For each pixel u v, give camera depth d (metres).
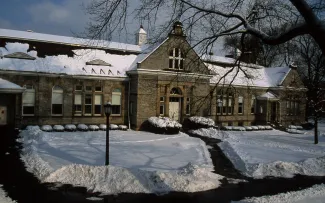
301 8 7.46
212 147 23.91
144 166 16.09
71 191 12.17
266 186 14.15
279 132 36.91
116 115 30.89
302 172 16.88
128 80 31.02
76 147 20.23
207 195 12.43
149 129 29.31
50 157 16.97
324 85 33.03
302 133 36.66
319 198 12.04
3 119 26.39
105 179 13.09
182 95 32.41
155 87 30.53
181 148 22.17
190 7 10.34
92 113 29.73
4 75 25.55
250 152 22.14
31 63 27.05
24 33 30.09
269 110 41.03
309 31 7.63
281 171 16.64
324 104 30.89
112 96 30.75
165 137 26.39
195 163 17.56
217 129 31.58
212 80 34.44
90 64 30.16
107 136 14.35
